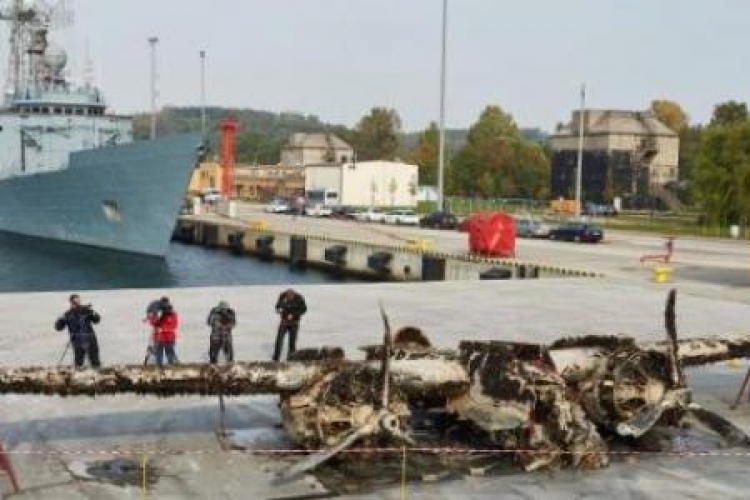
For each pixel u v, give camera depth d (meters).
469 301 48.03
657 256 72.75
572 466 20.08
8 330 36.34
